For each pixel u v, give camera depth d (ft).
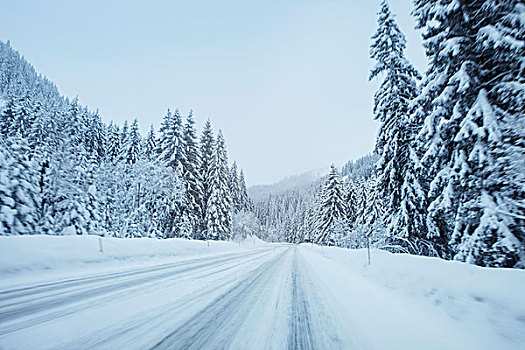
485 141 23.54
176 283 21.03
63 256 28.40
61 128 89.10
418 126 40.86
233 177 164.25
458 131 27.40
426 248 40.32
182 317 12.75
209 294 17.58
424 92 30.45
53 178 62.75
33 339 9.85
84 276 24.11
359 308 15.49
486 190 23.94
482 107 23.56
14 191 46.39
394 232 43.09
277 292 18.95
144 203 75.72
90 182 71.61
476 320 12.19
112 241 37.91
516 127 21.84
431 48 29.35
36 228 48.32
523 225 21.24
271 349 9.49
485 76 24.61
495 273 14.35
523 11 20.45
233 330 11.27
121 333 10.57
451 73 27.73
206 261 39.01
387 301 17.31
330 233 119.14
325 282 24.00
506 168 21.98
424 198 39.45
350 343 10.35
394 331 11.87
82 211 63.57
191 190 94.27
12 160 48.80
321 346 9.96
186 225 85.20
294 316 13.55
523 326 10.62
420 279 18.11
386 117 44.52
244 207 194.29
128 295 16.89
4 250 24.18
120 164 94.99
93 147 123.44
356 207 146.92
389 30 45.68
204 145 115.85
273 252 70.13
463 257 24.44
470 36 24.98
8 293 17.25
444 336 11.38
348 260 39.63
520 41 20.58
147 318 12.49
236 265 34.86
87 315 12.78
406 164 42.24
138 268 30.14
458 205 27.37
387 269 23.65
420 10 30.40
